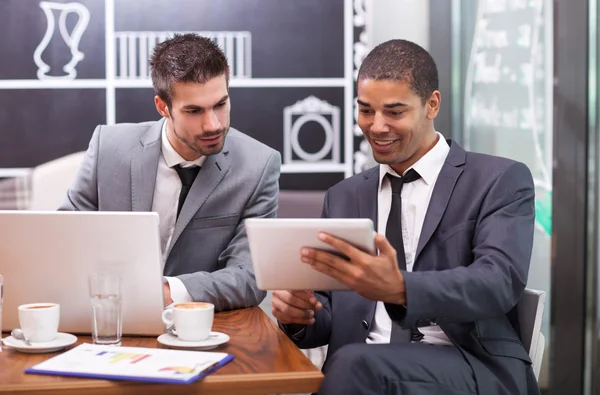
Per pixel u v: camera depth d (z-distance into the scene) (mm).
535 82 2811
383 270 1534
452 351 1743
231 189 2215
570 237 2695
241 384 1361
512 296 1730
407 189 1976
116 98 3428
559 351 2734
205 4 3426
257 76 3453
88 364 1401
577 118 2654
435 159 1962
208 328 1590
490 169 1912
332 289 1653
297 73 3461
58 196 3273
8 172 3373
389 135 1884
